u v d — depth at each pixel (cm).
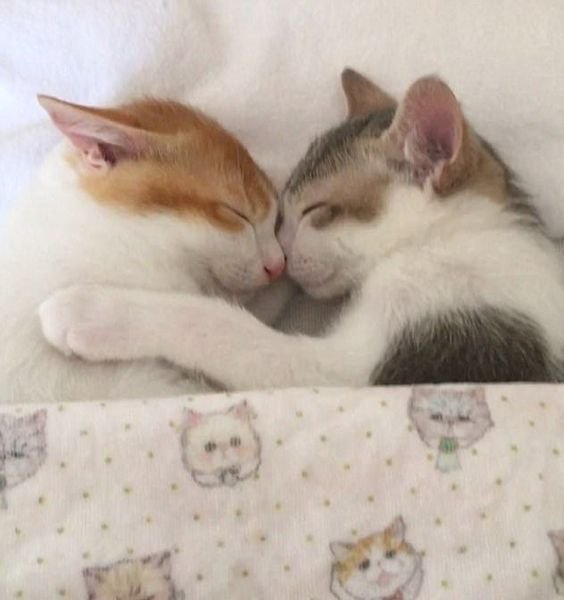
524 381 29
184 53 33
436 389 25
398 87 33
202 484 23
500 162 32
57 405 24
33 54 33
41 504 23
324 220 32
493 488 24
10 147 34
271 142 35
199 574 23
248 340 29
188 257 31
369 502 23
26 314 29
